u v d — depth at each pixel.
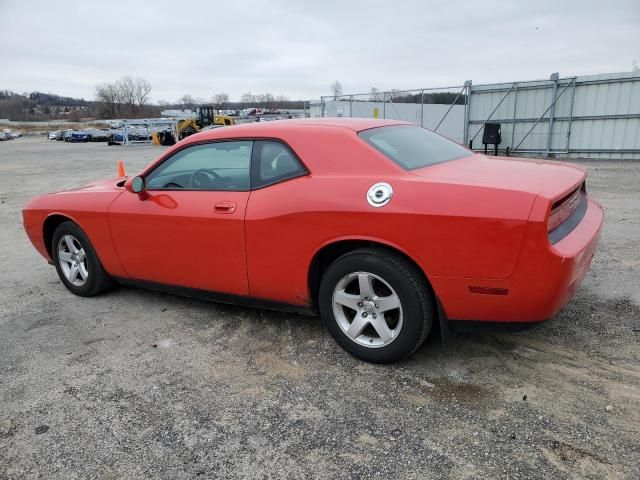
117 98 107.38
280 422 2.64
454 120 22.50
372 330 3.21
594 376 2.88
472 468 2.23
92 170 18.83
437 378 2.96
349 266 3.02
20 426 2.71
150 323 3.97
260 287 3.44
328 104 23.19
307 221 3.07
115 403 2.89
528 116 17.20
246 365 3.24
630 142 15.25
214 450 2.46
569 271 2.56
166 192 3.79
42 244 4.82
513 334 3.41
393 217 2.78
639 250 5.16
